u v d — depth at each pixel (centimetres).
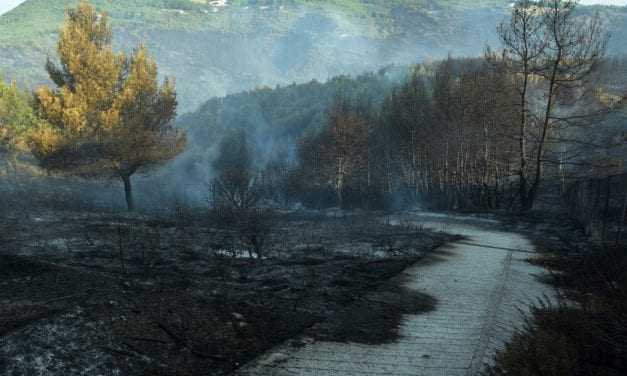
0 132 3706
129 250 1145
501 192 3572
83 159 2458
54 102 2433
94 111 2450
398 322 706
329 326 672
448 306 792
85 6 2597
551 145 3391
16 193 2588
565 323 538
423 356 577
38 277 771
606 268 622
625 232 1221
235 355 559
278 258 1169
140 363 504
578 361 448
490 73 3394
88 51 2514
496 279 984
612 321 500
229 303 715
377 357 572
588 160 3309
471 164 3597
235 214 1588
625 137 3130
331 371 527
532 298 840
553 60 2600
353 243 1462
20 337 502
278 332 640
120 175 2617
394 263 1136
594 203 1554
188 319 620
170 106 2659
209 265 1031
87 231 1383
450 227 2209
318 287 878
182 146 2730
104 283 749
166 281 827
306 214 2900
